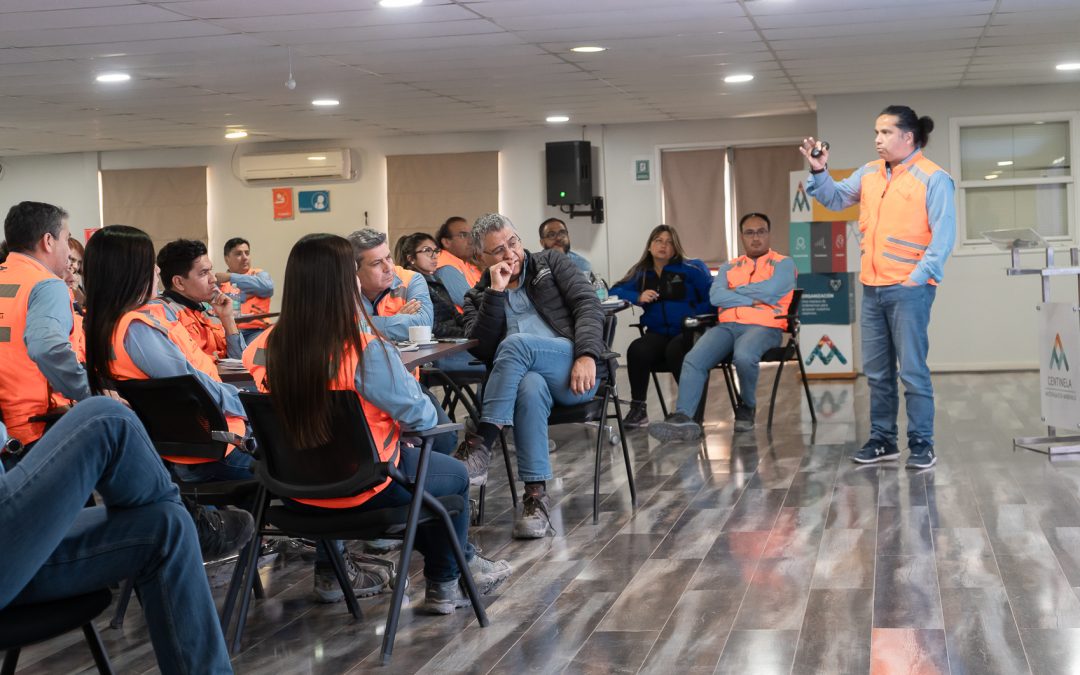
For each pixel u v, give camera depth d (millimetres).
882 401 5883
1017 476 5367
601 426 4879
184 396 3393
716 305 7219
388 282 4914
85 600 2311
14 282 3812
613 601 3693
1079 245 10023
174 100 9258
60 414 3855
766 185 12258
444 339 4902
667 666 3061
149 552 2340
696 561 4137
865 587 3695
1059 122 9977
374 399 3072
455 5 5988
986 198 10172
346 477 3113
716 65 8383
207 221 13344
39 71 7621
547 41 7160
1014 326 10156
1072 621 3260
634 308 12531
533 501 4664
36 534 2111
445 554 3570
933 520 4574
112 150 13297
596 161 12492
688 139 12297
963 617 3340
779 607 3531
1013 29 7270
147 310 3604
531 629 3443
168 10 5863
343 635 3473
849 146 10227
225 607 3426
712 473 5832
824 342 10016
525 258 5051
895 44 7672
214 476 3652
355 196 13039
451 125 11898
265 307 9188
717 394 9148
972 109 10055
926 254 5461
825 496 5137
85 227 13516
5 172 13625
